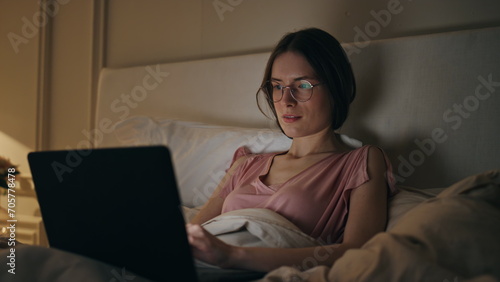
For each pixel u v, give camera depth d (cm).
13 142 256
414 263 71
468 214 82
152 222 75
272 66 146
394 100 157
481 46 143
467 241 76
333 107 139
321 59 135
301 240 105
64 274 81
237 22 201
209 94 197
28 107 252
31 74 251
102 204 79
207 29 209
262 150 162
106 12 237
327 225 119
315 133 141
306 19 184
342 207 121
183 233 72
